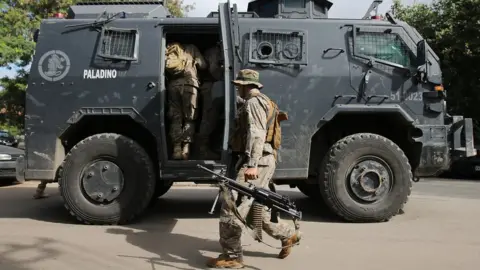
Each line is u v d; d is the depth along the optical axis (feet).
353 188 19.74
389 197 19.88
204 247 16.07
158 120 19.40
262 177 13.96
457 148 20.56
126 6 21.34
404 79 20.21
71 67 19.65
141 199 19.19
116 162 19.16
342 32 20.45
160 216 21.65
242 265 13.79
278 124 14.58
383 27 20.57
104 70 19.61
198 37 21.33
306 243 16.69
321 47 20.22
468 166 48.80
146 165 19.21
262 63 19.83
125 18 20.21
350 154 19.71
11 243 16.29
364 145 19.72
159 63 19.63
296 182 24.13
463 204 25.77
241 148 14.24
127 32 19.88
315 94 19.99
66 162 19.13
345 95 20.06
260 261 14.44
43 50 19.77
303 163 19.93
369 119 21.68
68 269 13.55
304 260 14.60
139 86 19.51
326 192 19.86
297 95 19.95
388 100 20.10
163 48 19.89
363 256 15.10
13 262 14.12
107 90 19.54
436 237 17.62
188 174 19.30
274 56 19.94
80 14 20.92
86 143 19.13
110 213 19.07
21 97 52.65
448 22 60.49
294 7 24.58
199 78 20.44
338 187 19.71
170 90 19.81
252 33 20.08
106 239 17.01
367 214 19.79
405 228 19.11
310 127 19.97
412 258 14.90
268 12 25.12
